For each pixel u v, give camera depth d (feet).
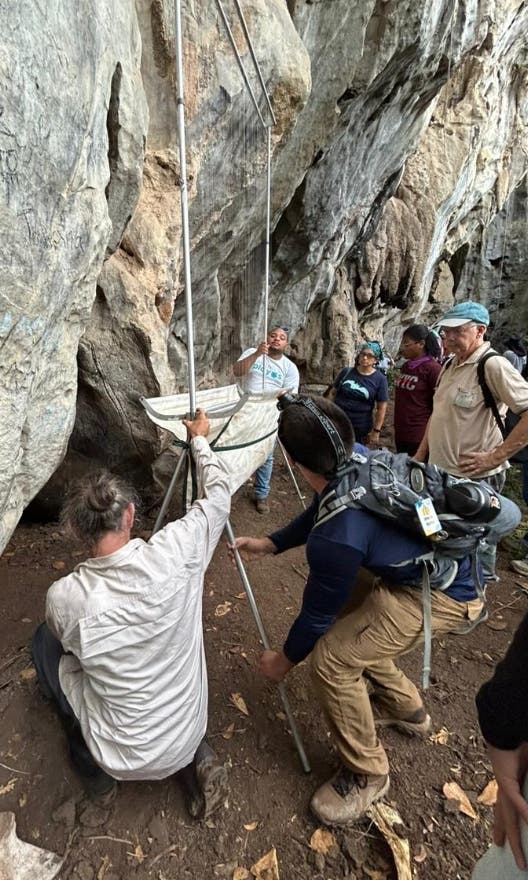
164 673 4.74
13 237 4.21
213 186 10.42
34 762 5.76
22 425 5.02
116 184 7.57
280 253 18.71
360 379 14.69
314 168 16.37
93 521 4.37
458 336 8.15
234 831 5.58
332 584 4.86
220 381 15.15
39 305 4.82
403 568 5.05
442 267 40.14
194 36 8.52
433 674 8.03
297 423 4.96
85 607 4.27
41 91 4.22
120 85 6.83
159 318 9.95
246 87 9.36
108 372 9.41
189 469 6.29
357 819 5.74
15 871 4.72
